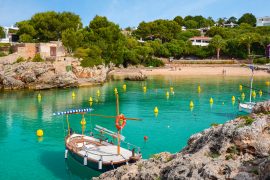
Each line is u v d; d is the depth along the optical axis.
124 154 31.80
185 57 160.38
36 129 48.25
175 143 41.22
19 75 83.62
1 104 66.19
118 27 128.50
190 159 16.38
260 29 174.75
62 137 44.38
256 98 71.38
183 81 104.19
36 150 39.06
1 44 106.00
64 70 88.06
